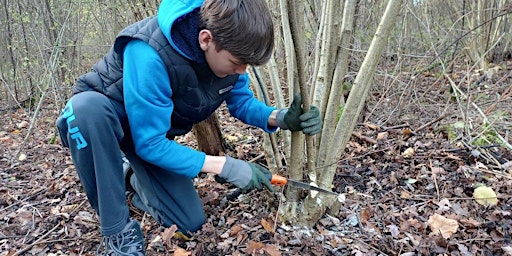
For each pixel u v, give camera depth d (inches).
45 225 82.4
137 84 59.1
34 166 118.0
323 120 72.1
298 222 74.0
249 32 53.6
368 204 81.4
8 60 213.2
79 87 65.7
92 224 81.2
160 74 58.7
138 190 76.2
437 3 210.5
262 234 72.4
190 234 73.0
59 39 159.3
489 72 173.8
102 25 203.3
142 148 61.9
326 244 70.1
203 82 64.4
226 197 85.2
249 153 108.1
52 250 73.9
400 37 167.8
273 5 114.6
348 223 76.0
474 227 73.9
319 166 73.8
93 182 65.4
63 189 97.3
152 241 73.2
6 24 202.8
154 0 112.8
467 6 197.3
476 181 88.8
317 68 74.5
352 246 69.5
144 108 59.6
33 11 187.0
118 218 64.2
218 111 156.7
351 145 109.6
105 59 66.2
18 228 81.7
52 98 199.8
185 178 73.7
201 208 74.5
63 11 183.2
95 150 61.3
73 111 61.1
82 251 73.1
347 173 94.3
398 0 65.4
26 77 203.9
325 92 70.4
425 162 98.1
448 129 114.6
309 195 72.3
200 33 56.2
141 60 58.7
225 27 53.4
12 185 103.5
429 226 74.4
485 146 102.7
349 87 126.6
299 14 58.2
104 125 61.2
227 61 58.2
